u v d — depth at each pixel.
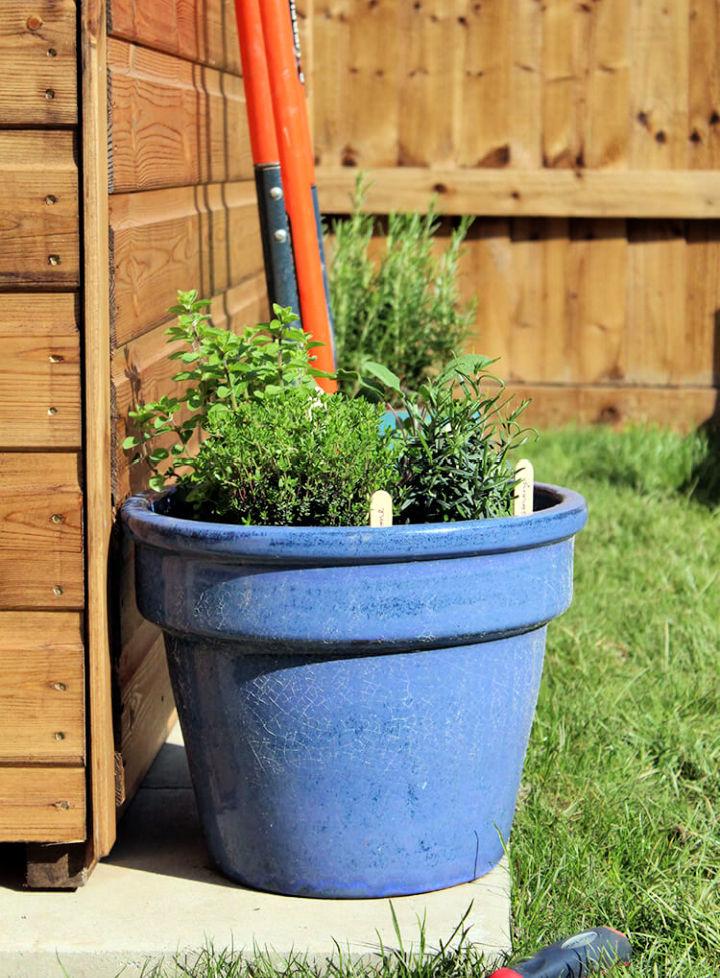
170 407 2.62
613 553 4.75
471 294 6.78
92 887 2.60
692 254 6.69
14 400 2.40
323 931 2.44
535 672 2.61
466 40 6.58
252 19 3.16
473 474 2.61
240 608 2.36
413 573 2.33
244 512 2.50
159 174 2.78
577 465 6.01
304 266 3.24
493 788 2.58
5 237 2.35
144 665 2.90
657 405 6.75
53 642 2.47
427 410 2.80
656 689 3.62
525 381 6.81
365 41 6.62
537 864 2.73
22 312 2.38
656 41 6.52
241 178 3.88
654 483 5.77
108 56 2.40
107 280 2.42
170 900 2.55
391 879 2.54
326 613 2.33
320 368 3.25
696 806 3.04
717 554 4.79
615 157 6.62
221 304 3.57
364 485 2.51
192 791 3.03
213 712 2.50
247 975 2.36
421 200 6.66
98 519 2.43
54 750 2.49
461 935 2.42
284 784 2.47
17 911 2.51
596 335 6.77
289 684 2.40
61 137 2.34
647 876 2.71
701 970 2.39
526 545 2.40
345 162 6.72
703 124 6.56
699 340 6.75
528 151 6.65
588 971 2.32
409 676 2.40
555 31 6.55
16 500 2.43
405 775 2.46
